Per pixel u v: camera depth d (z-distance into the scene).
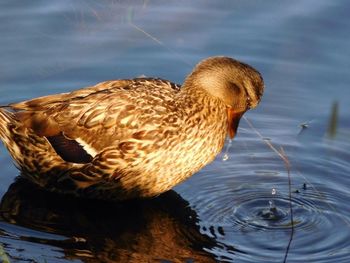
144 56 15.77
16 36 15.84
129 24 16.47
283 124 14.53
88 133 12.40
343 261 11.27
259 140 14.16
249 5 16.91
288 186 13.07
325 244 11.67
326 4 16.73
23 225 11.92
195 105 12.38
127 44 16.02
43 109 12.66
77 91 12.88
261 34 16.16
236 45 15.95
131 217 12.31
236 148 13.98
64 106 12.58
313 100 14.99
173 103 12.35
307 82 15.34
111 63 15.55
